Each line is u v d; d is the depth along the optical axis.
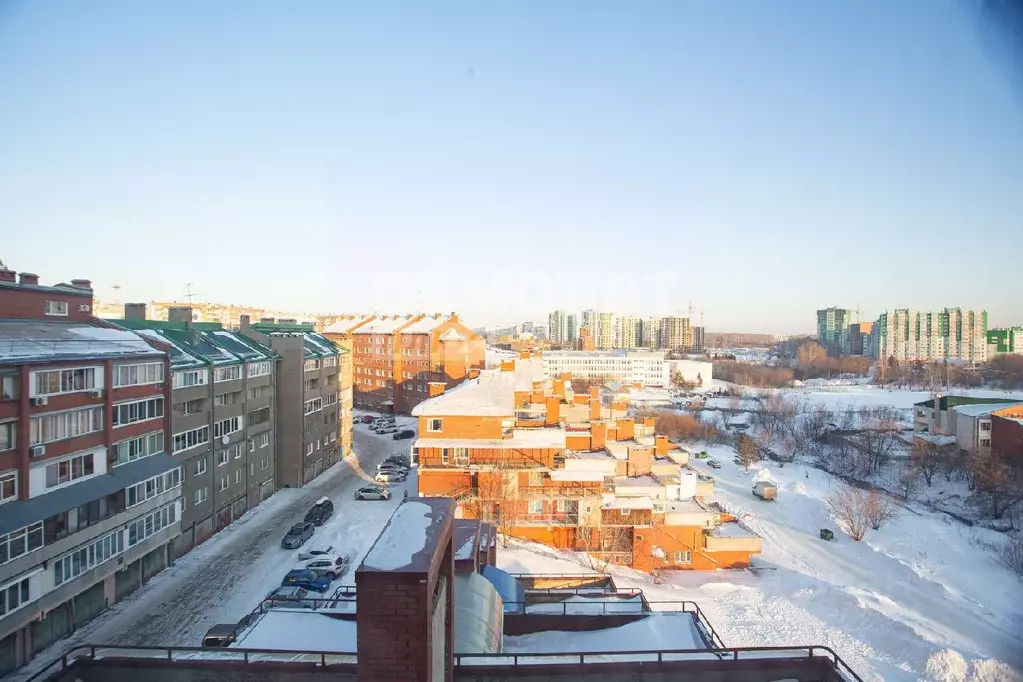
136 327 42.03
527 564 36.12
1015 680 27.03
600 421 46.72
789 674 14.13
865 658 29.33
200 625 29.48
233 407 45.97
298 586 33.94
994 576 41.06
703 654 16.00
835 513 53.25
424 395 96.75
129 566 32.88
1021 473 62.41
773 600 35.81
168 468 35.31
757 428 98.94
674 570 40.94
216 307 157.50
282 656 14.49
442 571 12.51
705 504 44.56
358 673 10.45
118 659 13.88
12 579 24.58
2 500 24.92
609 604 23.31
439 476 40.97
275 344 55.59
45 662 25.69
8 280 32.25
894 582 40.09
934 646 29.59
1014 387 117.56
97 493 29.30
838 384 154.25
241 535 42.75
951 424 79.31
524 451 41.22
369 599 10.42
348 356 70.56
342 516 47.28
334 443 65.88
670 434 93.31
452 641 13.27
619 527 40.53
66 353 28.70
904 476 65.38
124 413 32.62
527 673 13.95
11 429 25.58
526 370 61.22
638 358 171.00
